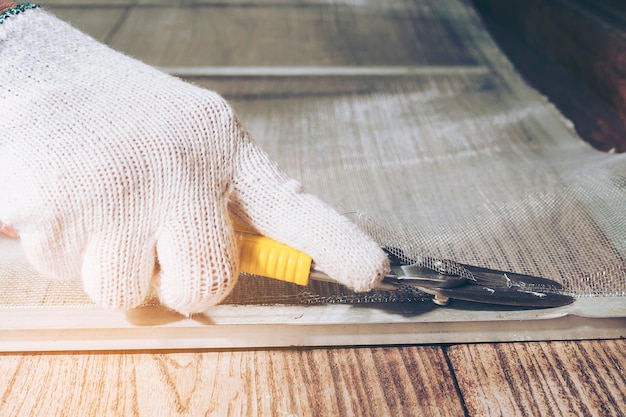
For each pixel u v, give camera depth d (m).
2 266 0.58
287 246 0.48
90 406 0.49
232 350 0.54
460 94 1.01
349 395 0.51
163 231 0.46
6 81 0.47
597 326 0.56
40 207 0.44
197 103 0.50
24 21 0.50
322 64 1.11
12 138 0.46
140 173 0.46
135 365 0.53
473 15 1.29
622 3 0.96
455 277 0.53
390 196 0.74
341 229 0.47
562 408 0.50
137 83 0.50
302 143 0.86
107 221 0.45
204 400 0.50
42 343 0.53
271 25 1.26
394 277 0.52
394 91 1.01
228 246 0.47
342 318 0.53
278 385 0.51
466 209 0.69
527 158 0.82
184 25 1.25
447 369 0.53
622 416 0.50
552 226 0.64
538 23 1.13
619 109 0.89
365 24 1.26
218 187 0.49
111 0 1.34
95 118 0.47
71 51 0.51
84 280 0.46
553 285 0.55
